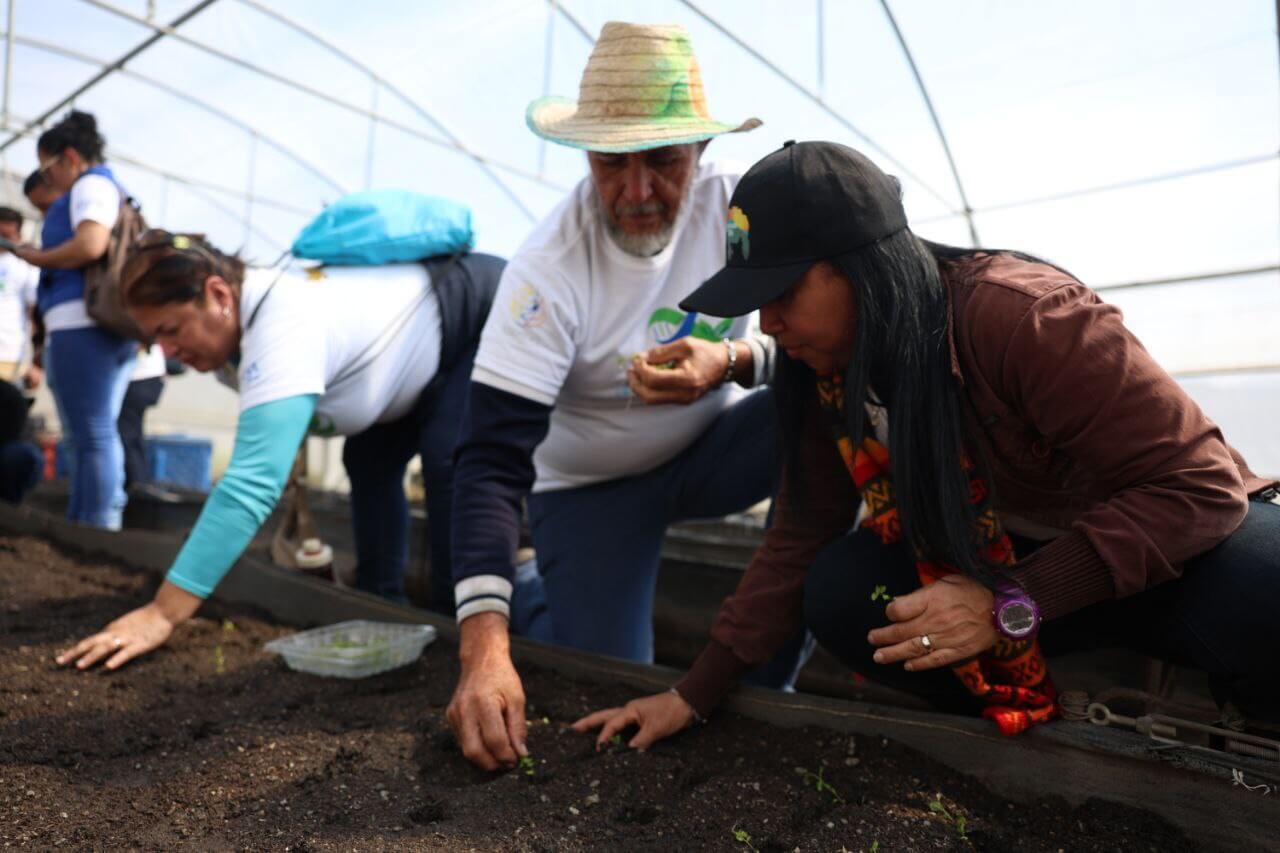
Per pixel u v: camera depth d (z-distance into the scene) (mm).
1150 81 4887
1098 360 1193
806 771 1523
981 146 5809
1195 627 1273
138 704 1961
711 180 2162
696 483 2525
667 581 3799
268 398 2217
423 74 6449
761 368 2066
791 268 1264
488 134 6945
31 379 5445
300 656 2186
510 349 1938
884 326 1250
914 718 1541
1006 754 1424
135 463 5070
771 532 1777
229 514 2242
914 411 1274
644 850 1294
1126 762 1308
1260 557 1223
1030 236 6539
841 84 5512
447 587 2838
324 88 6934
